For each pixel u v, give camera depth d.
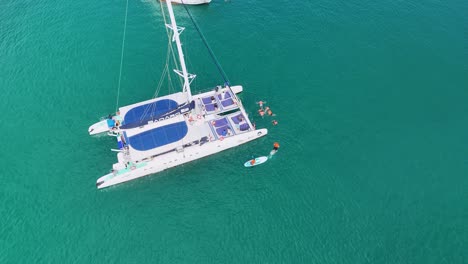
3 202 39.44
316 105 50.47
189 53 57.00
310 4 66.62
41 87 51.41
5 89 50.84
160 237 37.41
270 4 66.44
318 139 46.53
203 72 54.12
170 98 46.44
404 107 50.44
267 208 39.97
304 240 37.38
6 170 42.22
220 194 41.16
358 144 46.06
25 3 64.50
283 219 39.00
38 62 54.69
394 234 37.88
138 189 41.47
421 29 62.34
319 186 41.94
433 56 57.72
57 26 60.47
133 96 50.59
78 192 40.78
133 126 43.16
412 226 38.53
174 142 42.22
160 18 63.00
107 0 66.06
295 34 60.66
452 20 64.38
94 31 59.94
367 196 41.00
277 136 46.72
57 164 43.09
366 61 56.66
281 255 36.25
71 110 48.75
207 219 38.94
